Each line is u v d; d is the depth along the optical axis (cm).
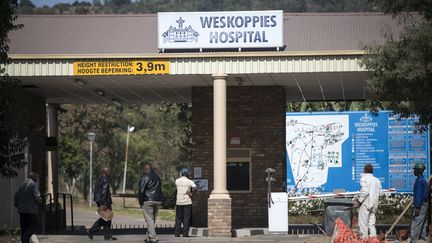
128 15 2991
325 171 3350
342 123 3350
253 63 2488
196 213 2858
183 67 2503
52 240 2311
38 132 3119
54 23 2908
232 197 2866
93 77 2588
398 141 3322
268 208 2586
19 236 2433
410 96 1966
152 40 2731
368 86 2206
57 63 2516
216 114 2494
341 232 1545
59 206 3042
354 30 2747
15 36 2756
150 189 2202
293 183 3356
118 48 2669
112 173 8962
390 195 3288
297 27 2800
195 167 2888
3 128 2008
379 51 2000
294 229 2862
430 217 2075
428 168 3300
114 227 3384
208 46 2528
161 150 9119
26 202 1998
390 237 2222
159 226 3534
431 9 1992
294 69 2472
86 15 2992
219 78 2494
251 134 2889
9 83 2023
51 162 3300
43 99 3219
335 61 2453
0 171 2083
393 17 2098
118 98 3334
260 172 2873
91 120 6938
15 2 1955
